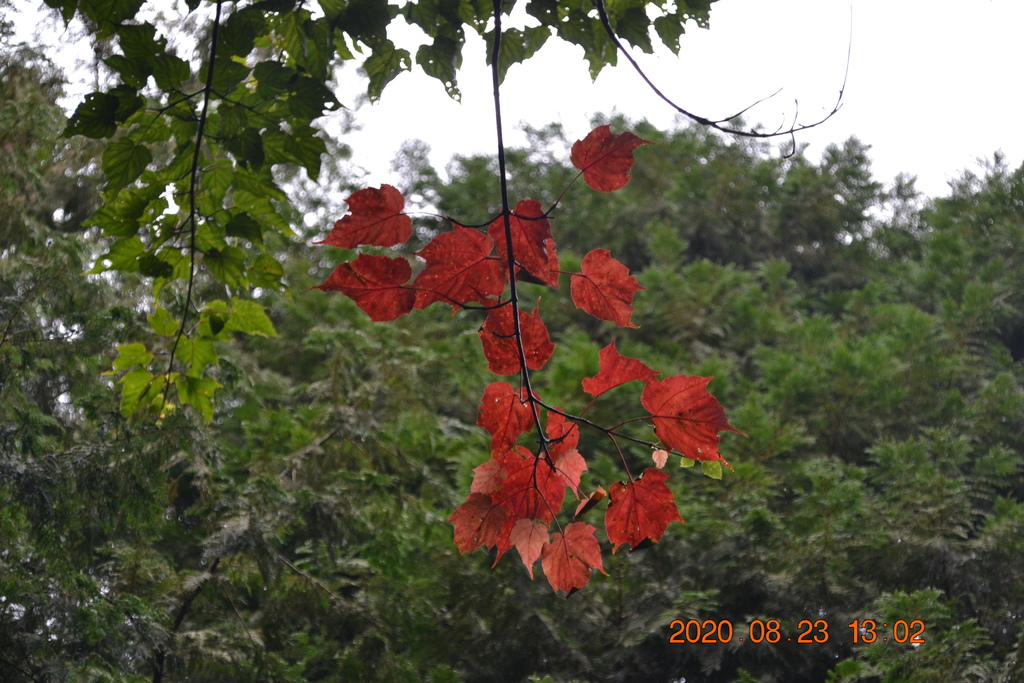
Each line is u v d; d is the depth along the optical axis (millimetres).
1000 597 7574
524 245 1508
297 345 10812
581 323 12562
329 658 7312
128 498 6215
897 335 11750
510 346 1521
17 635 5457
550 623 7055
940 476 7926
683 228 15219
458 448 8344
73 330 6348
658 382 1475
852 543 7605
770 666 7012
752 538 7445
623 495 1488
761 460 8578
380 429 7922
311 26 2033
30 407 6070
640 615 7184
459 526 1470
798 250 16812
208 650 6414
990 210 14656
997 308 12086
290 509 7121
